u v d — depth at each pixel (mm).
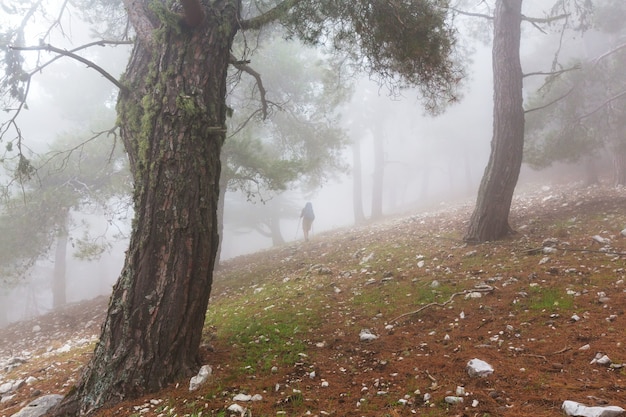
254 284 10422
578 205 11508
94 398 4121
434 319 5609
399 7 5793
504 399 3318
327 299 7332
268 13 5660
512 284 6367
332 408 3490
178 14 4758
